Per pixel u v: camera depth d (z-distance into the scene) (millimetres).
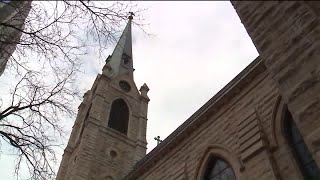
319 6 7000
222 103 18922
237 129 16828
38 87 10438
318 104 6348
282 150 14000
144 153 36562
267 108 15727
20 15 9586
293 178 12891
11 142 9789
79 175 29703
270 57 7680
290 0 7613
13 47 10039
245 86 17828
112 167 32688
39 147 10273
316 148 6148
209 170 17938
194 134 20047
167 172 20578
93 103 38500
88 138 33531
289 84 7059
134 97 44031
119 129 38125
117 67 47812
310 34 6891
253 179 14289
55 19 9328
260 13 8336
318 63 6547
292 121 14383
